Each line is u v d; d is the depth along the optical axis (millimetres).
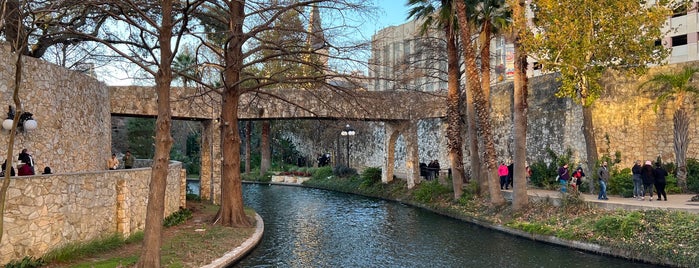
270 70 25016
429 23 23422
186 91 22812
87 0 12820
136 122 45094
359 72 16656
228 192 17562
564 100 24750
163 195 10383
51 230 10406
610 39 19859
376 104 18953
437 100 28281
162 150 10320
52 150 15172
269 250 14984
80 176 11477
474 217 19891
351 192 34094
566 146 24547
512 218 18172
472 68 20312
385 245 15898
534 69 42438
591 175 20938
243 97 24391
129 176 13750
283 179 43531
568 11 19750
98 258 11156
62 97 15969
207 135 25000
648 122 22141
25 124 13352
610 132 22891
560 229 15711
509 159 28531
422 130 37031
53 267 9977
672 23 38938
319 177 40906
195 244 13805
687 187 19891
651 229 13359
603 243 13891
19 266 9359
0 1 11414
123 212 13133
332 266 13180
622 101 22781
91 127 18562
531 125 27422
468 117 23500
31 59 14289
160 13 16656
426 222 20531
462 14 20297
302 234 17844
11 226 9453
